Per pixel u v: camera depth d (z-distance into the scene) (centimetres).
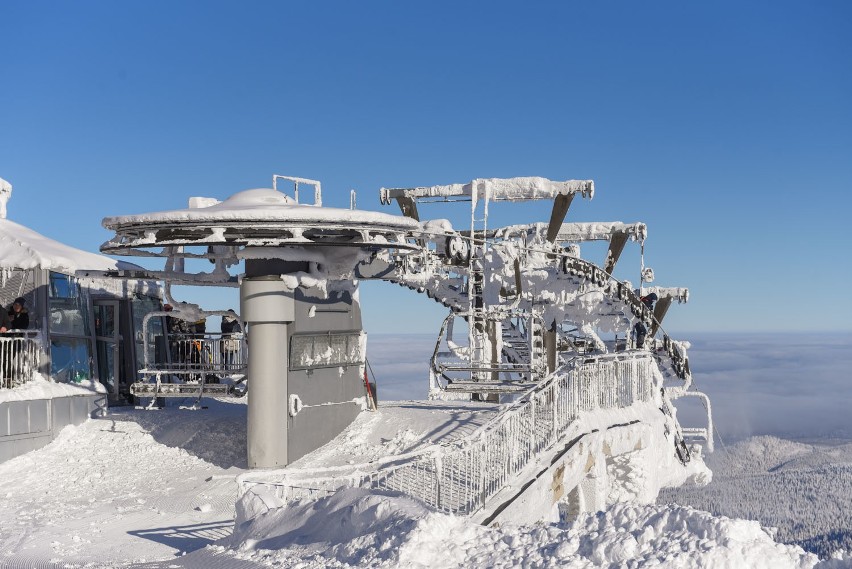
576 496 1677
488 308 2336
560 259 2531
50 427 1975
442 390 1938
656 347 2984
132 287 2395
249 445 1677
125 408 2244
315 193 1956
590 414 1711
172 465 1747
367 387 1964
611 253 3256
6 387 1964
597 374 1806
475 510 1191
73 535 1230
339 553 845
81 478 1688
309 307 1764
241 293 1698
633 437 1884
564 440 1537
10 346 2002
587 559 672
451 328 2275
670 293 3322
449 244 2208
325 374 1808
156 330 2527
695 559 622
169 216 1525
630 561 645
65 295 2184
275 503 1101
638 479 2000
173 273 1861
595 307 2689
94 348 2252
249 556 954
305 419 1736
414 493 1273
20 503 1507
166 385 1991
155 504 1452
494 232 3103
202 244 1562
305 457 1714
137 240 1591
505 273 2423
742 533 648
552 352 2619
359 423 1869
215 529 1249
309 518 1004
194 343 2470
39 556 1104
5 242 2170
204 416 2053
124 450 1872
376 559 779
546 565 680
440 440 1664
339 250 1783
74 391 2078
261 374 1675
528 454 1428
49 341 2084
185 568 947
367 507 909
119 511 1405
